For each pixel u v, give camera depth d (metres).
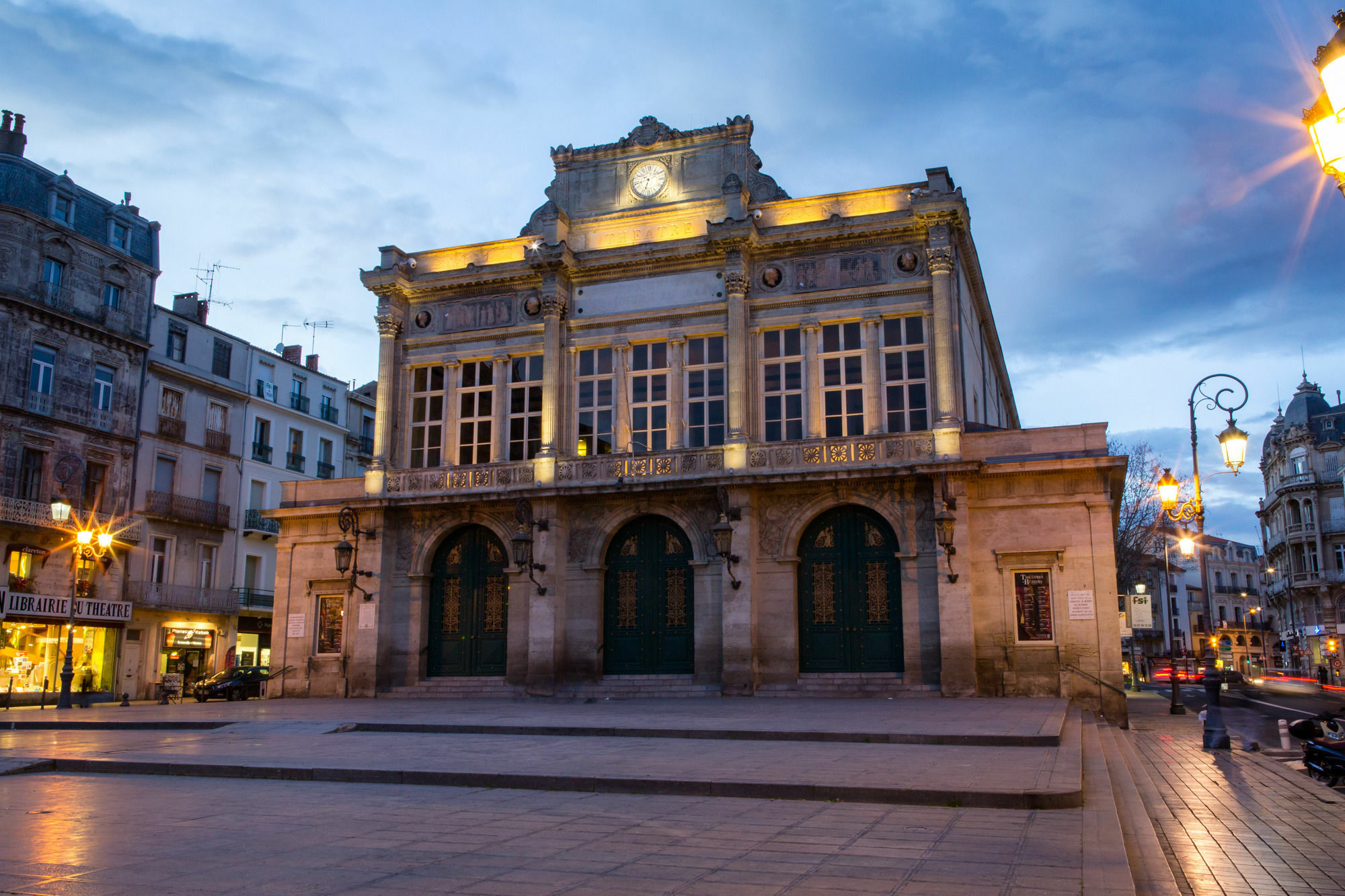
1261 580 127.38
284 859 8.38
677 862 8.17
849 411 32.16
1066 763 13.62
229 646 49.12
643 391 34.22
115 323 44.31
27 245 40.72
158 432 46.06
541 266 34.59
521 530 32.59
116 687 43.06
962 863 8.04
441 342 36.66
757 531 31.28
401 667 34.41
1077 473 29.17
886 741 17.38
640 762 14.26
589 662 32.44
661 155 35.78
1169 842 10.60
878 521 30.97
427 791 12.49
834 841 9.00
